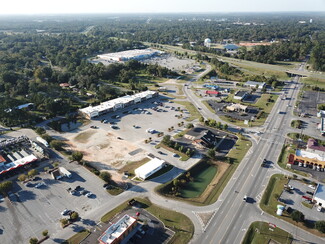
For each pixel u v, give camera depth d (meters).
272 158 106.75
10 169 94.62
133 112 156.00
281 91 194.38
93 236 68.88
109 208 78.88
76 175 95.00
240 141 120.94
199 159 106.06
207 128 134.00
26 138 119.31
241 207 79.88
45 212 77.31
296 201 82.25
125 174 95.06
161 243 67.00
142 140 121.50
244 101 173.88
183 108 163.00
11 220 74.19
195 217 75.88
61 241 67.31
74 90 191.50
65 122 140.50
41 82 194.88
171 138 123.44
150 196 84.56
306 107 162.38
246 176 95.38
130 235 69.12
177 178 94.00
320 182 91.38
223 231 70.88
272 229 71.56
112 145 116.62
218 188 89.12
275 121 142.25
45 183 90.19
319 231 70.56
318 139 121.69
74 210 78.06
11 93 174.00
